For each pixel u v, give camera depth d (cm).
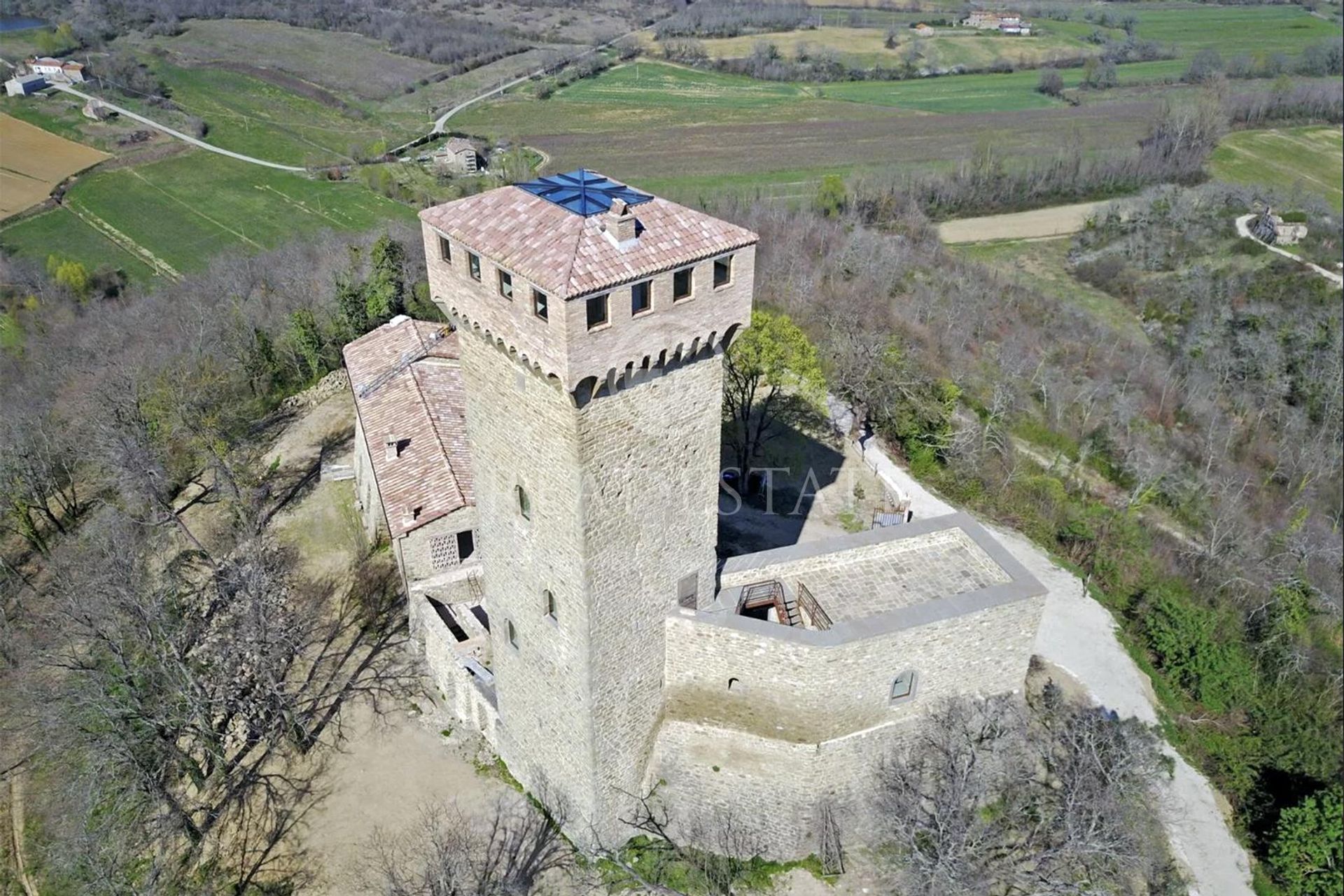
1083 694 4697
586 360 2583
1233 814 4244
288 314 7538
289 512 5622
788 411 6400
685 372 2950
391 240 7862
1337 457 7525
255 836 3809
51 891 3800
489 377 3041
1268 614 5438
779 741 3606
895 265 9312
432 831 3784
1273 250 10775
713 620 3397
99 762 3691
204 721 3875
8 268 8831
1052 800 3841
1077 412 7506
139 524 5347
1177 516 6544
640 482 3016
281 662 4281
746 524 5438
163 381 6325
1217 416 8006
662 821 3850
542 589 3244
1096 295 10381
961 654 3650
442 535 4619
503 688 3800
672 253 2662
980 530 4075
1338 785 4178
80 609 4275
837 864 3769
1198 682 4822
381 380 5434
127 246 9538
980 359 7950
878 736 3684
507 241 2692
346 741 4181
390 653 4622
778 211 10131
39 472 5788
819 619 3641
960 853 3400
